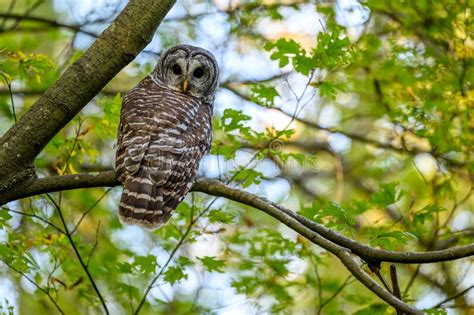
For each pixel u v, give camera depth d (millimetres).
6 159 8023
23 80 13039
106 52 8117
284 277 12805
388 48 14805
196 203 11930
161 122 9562
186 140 9539
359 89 14773
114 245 15305
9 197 8164
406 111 14141
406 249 13500
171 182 9078
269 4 16234
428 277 16234
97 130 11953
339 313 13352
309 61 11320
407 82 14148
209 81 12367
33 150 8086
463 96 13875
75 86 8070
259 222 16359
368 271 13086
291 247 12539
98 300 12188
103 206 16016
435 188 14250
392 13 14633
